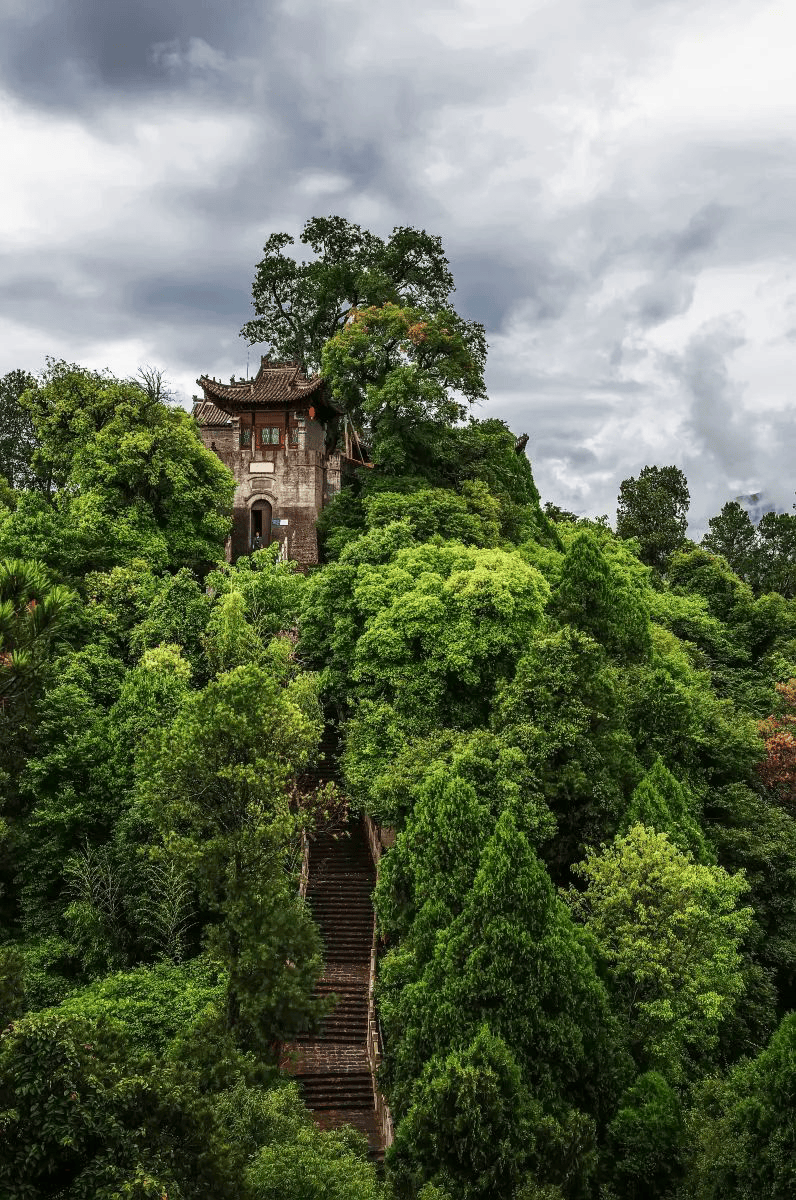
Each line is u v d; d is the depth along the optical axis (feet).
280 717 114.01
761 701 228.43
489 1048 94.12
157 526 201.98
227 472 215.92
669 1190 94.12
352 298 287.28
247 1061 94.73
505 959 102.27
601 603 164.14
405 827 127.03
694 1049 123.85
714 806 165.37
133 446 198.49
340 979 132.87
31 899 134.72
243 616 165.17
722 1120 92.79
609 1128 97.91
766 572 347.97
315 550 236.84
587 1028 102.94
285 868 139.54
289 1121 86.22
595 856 122.42
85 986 122.31
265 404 240.53
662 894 115.34
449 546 184.55
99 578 175.22
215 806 110.11
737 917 126.41
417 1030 103.35
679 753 161.17
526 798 128.98
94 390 210.59
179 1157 64.59
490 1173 88.74
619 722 145.59
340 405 262.67
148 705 142.61
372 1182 81.66
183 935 131.75
